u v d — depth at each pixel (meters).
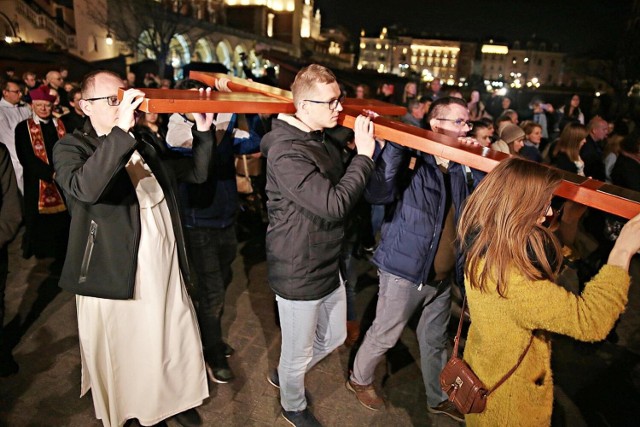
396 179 2.30
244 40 44.97
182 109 1.76
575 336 1.37
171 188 2.26
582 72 56.97
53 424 2.49
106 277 2.03
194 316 2.41
